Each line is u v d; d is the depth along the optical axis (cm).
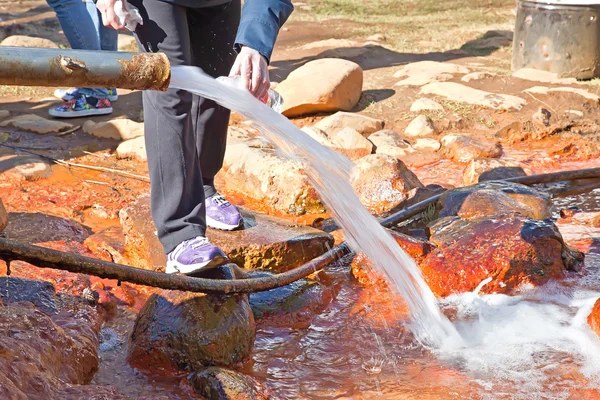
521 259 397
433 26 1138
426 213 494
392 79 818
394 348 343
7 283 360
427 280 396
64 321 335
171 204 330
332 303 391
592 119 705
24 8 1206
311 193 527
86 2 695
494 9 1290
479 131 689
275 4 326
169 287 304
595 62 804
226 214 419
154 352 320
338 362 331
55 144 640
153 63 237
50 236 455
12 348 269
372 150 633
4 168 571
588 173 563
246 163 564
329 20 1180
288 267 420
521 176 564
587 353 335
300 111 709
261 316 370
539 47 813
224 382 296
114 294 389
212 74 377
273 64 893
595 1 786
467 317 372
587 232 477
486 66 866
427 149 650
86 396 268
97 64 229
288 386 310
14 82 220
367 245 353
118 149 628
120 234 451
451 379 314
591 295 390
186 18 340
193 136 333
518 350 339
